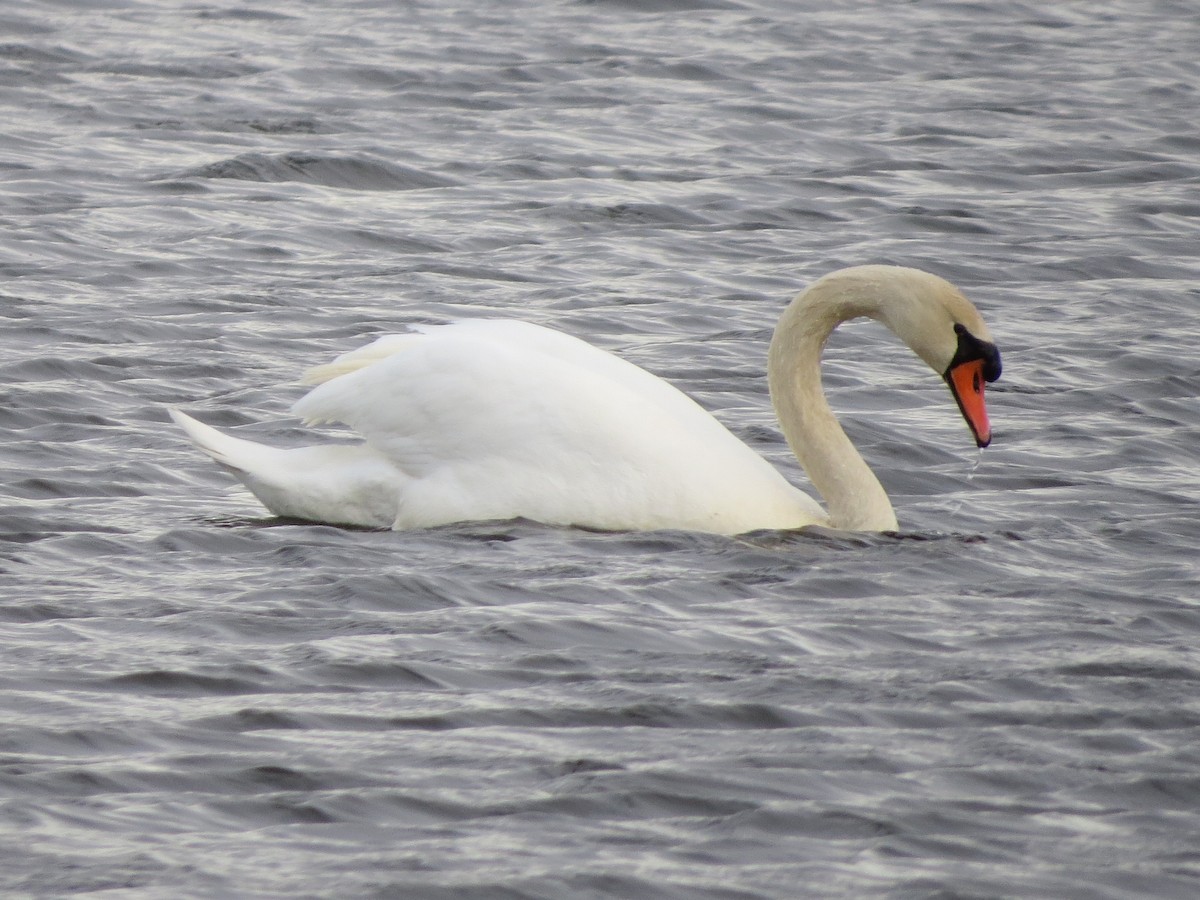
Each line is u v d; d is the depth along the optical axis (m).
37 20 37.56
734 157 30.36
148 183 27.08
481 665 11.17
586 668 11.18
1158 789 9.66
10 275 22.33
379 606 12.20
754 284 23.64
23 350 19.28
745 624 12.06
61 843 8.72
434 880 8.45
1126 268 24.88
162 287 22.28
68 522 14.18
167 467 15.92
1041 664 11.41
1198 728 10.47
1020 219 27.28
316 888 8.35
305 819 9.07
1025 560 13.77
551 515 14.27
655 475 14.23
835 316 15.16
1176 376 19.66
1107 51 40.28
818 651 11.61
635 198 27.45
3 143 28.91
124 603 12.16
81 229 24.48
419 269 23.62
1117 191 29.11
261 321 21.05
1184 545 14.24
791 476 16.69
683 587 12.78
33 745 9.81
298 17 39.59
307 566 13.05
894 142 31.77
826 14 43.12
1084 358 20.48
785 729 10.34
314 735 10.07
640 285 23.34
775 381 15.20
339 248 24.56
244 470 14.67
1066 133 32.69
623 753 9.92
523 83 34.75
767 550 13.80
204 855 8.64
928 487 16.19
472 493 14.34
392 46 37.16
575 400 14.37
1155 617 12.40
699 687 10.91
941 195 28.56
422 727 10.23
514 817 9.14
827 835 9.05
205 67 34.59
